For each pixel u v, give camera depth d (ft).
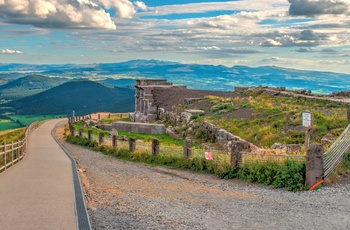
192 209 48.60
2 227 34.24
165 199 54.44
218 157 78.07
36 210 40.55
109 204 48.21
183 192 60.18
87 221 36.55
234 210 48.42
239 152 71.36
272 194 57.62
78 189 52.95
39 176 65.72
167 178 73.87
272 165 65.41
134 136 150.10
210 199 54.95
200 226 40.40
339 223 42.27
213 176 74.08
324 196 54.60
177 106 190.29
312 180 58.75
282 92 179.22
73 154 117.80
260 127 107.86
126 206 47.83
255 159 69.15
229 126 115.75
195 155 84.84
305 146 71.82
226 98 178.09
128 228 37.37
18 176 65.67
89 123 220.84
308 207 49.32
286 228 40.73
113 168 87.66
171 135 147.43
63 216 38.14
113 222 39.22
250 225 41.65
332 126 88.38
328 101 139.74
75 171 73.00
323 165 60.03
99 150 123.75
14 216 38.06
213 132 116.67
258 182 65.77
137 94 234.99
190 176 75.36
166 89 216.95
